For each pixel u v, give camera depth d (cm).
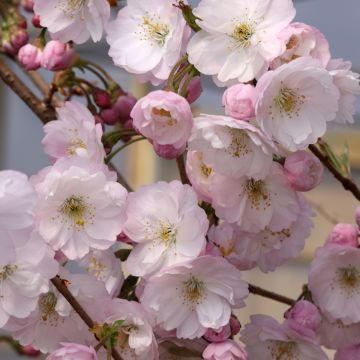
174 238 71
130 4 75
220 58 70
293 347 75
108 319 71
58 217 71
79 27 76
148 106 68
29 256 69
